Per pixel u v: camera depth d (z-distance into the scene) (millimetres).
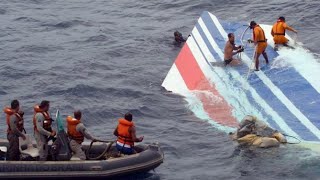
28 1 51969
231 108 32250
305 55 36781
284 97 32594
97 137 29359
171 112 32219
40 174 24234
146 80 36219
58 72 37188
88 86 34969
